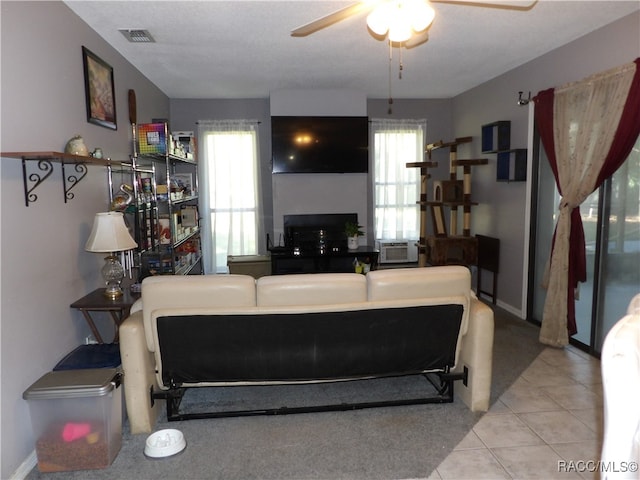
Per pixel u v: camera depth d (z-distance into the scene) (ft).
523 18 10.40
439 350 8.23
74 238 9.00
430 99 20.95
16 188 6.96
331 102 18.78
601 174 10.77
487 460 7.14
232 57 13.35
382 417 8.47
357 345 7.87
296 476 6.78
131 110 12.98
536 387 9.71
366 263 18.48
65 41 8.90
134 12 9.64
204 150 19.94
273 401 9.18
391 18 7.20
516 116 14.89
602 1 9.43
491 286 17.11
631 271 10.47
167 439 7.42
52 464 6.91
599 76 10.72
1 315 6.53
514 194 15.21
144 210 12.23
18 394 6.89
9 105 6.84
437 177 21.38
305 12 9.92
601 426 8.11
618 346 3.90
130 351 7.64
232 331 7.48
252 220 20.43
